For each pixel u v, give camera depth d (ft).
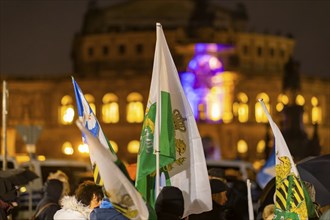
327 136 456.45
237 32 464.65
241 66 466.29
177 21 468.75
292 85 274.57
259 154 425.28
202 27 440.45
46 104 434.30
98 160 34.81
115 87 433.89
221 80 428.97
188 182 41.91
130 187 35.22
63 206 43.45
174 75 41.70
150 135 40.86
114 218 36.76
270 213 48.96
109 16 479.41
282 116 213.25
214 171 58.59
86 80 436.76
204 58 426.51
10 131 413.18
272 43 480.64
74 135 425.28
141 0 477.36
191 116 41.93
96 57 467.52
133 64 460.55
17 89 434.71
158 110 40.22
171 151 40.83
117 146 431.02
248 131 426.10
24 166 102.47
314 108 452.35
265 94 435.12
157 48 41.06
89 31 481.05
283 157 42.42
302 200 41.98
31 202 90.89
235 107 428.56
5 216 48.42
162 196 37.40
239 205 65.87
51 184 54.85
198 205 41.91
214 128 422.82
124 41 462.19
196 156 42.01
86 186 43.60
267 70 477.36
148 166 40.60
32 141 101.60
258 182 82.48
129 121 431.02
